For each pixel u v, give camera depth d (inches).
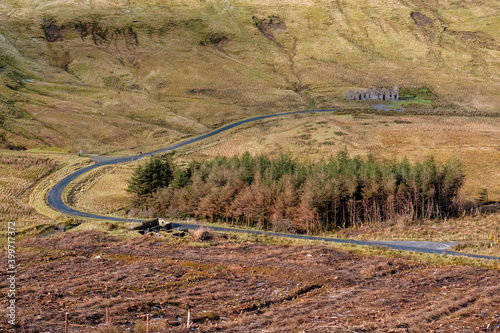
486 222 3516.2
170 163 4281.5
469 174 4913.9
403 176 3809.1
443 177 3826.3
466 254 2659.9
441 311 1628.9
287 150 5871.1
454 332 1446.9
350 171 3745.1
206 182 3969.0
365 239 3065.9
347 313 1640.0
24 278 2033.7
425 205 3757.4
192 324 1515.7
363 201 3619.6
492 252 2706.7
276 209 3533.5
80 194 4434.1
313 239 2997.0
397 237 3120.1
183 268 2196.1
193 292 1862.7
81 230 3046.3
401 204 3700.8
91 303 1684.3
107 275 2069.4
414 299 1817.2
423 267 2297.0
